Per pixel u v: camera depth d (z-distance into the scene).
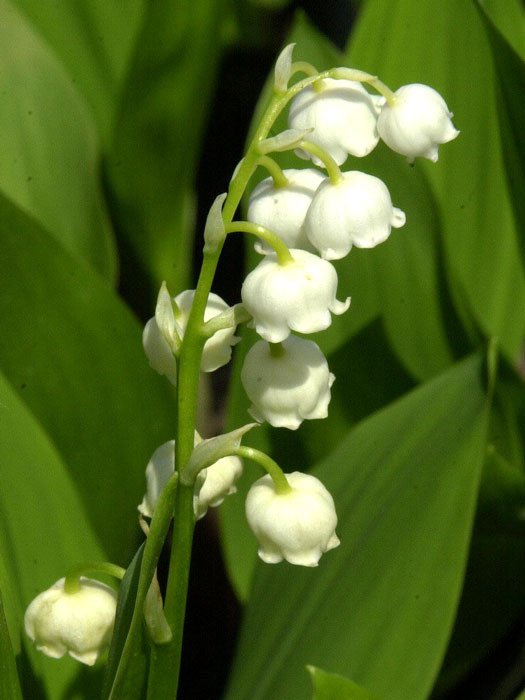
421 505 0.23
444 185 0.29
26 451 0.23
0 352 0.25
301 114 0.19
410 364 0.27
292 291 0.18
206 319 0.19
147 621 0.19
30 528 0.23
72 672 0.23
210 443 0.18
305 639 0.23
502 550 0.26
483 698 0.27
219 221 0.18
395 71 0.28
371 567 0.23
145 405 0.26
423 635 0.22
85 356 0.25
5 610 0.22
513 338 0.29
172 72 0.29
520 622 0.28
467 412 0.23
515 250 0.29
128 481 0.26
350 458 0.24
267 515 0.19
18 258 0.24
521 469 0.28
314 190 0.19
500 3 0.28
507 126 0.25
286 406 0.19
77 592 0.20
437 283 0.26
